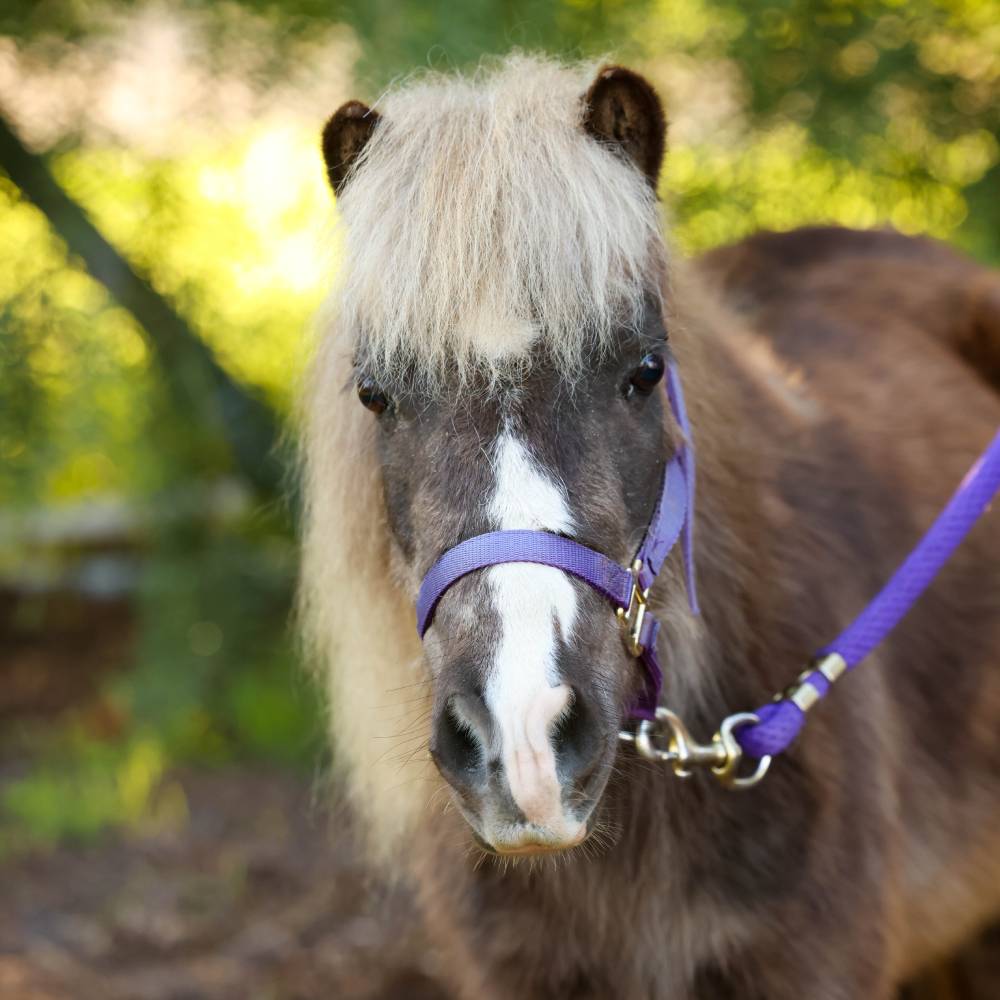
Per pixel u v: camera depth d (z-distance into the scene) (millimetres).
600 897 1784
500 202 1445
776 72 3596
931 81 3607
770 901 1743
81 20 3871
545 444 1419
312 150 3801
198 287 4211
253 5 3652
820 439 2057
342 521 1786
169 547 4449
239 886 3492
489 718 1315
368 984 3002
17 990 2945
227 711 4516
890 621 1741
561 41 3381
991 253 3779
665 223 1677
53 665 5230
